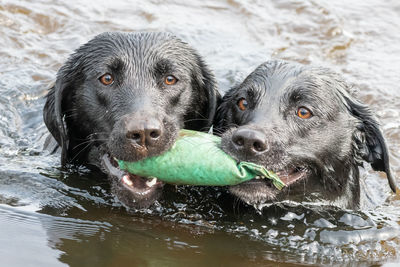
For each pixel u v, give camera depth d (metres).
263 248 6.95
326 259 6.86
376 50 12.80
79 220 7.12
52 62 11.32
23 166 8.23
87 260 6.29
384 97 11.11
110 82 7.50
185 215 7.46
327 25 13.33
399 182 9.05
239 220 7.46
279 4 14.01
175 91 7.63
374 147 8.04
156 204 7.57
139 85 7.36
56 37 12.11
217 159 6.72
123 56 7.48
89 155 8.09
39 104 10.16
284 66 7.86
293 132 7.40
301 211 7.66
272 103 7.45
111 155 7.45
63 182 7.91
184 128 8.00
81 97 7.71
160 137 6.64
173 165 6.70
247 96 7.70
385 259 6.94
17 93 10.30
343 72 11.79
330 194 7.87
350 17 13.81
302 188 7.68
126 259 6.38
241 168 6.73
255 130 6.89
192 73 7.95
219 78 10.44
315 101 7.52
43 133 9.20
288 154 7.31
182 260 6.48
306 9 13.80
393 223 7.67
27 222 6.98
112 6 13.17
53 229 6.87
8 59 11.31
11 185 7.78
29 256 6.27
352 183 8.07
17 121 9.72
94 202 7.55
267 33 12.98
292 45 12.62
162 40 7.82
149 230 7.04
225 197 7.83
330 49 12.61
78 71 7.79
